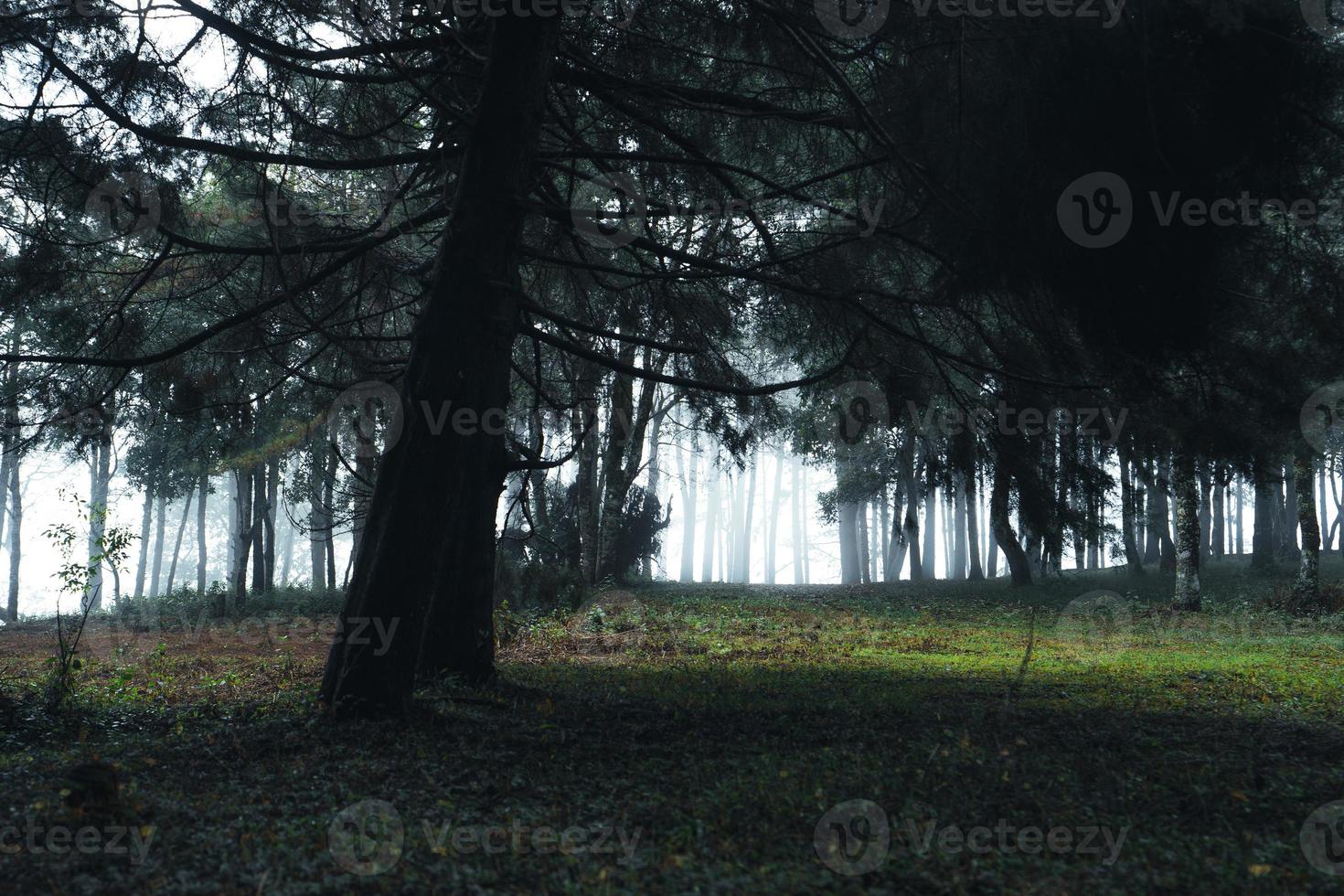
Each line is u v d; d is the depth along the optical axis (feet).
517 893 17.33
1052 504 34.27
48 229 37.01
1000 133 29.53
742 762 26.96
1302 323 31.24
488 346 34.17
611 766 27.04
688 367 46.44
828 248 35.45
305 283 36.91
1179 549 89.35
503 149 34.53
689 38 38.09
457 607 40.70
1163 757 27.55
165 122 35.96
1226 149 27.99
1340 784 24.80
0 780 26.45
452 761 27.25
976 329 35.70
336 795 23.80
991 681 46.80
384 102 40.24
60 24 34.19
